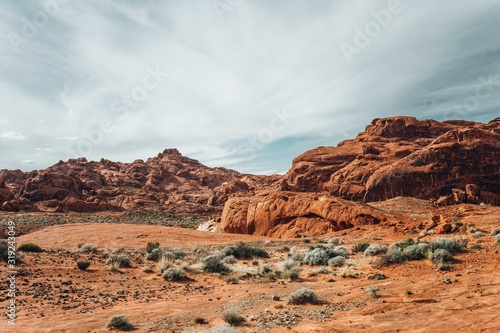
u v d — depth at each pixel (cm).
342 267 1891
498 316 780
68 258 2148
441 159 6350
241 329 916
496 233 2214
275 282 1655
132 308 1199
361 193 6869
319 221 4300
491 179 6097
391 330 791
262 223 4838
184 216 8888
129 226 4575
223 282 1680
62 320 1044
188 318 1052
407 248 1830
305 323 937
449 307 927
